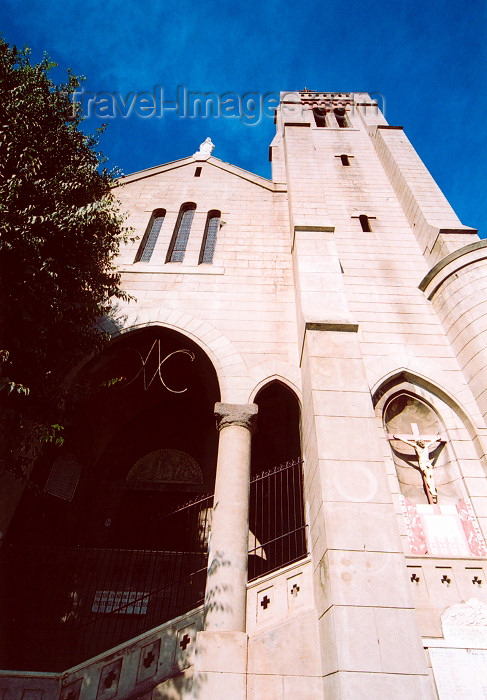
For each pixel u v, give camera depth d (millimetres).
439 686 5684
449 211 12695
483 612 6383
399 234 13281
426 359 9875
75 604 9703
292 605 6785
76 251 8586
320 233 11734
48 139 8820
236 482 8055
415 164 14977
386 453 8625
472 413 8914
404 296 11305
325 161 16719
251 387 9578
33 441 8141
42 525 10336
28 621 9102
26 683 6453
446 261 10719
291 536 10945
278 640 6336
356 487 6633
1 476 7363
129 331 10578
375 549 6020
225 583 6867
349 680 4996
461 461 8430
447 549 7383
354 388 7918
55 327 8188
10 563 9039
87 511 11609
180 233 13984
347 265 12242
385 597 5613
